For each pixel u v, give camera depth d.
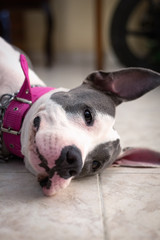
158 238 0.38
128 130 0.79
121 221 0.41
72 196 0.47
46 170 0.44
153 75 0.56
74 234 0.38
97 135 0.48
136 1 1.41
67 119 0.46
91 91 0.54
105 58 1.86
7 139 0.53
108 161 0.52
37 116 0.46
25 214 0.42
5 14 1.76
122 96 0.59
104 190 0.49
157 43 1.48
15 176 0.52
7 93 0.58
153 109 1.00
